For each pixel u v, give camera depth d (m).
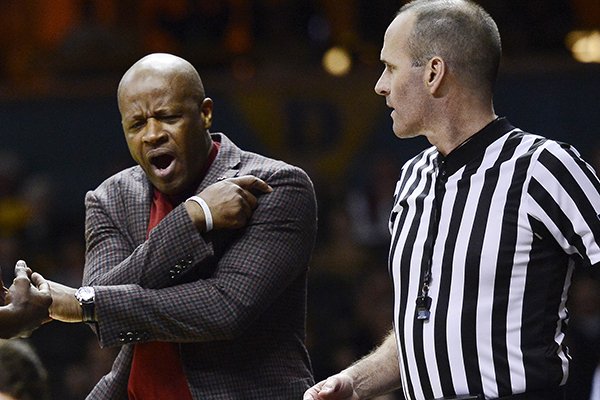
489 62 9.08
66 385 21.62
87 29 31.94
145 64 9.52
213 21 32.81
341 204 26.78
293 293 9.88
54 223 27.45
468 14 9.10
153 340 9.21
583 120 27.73
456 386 8.72
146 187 9.95
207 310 9.15
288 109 28.55
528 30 30.73
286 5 32.44
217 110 28.70
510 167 8.77
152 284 9.24
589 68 27.78
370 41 31.64
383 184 26.44
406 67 9.13
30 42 35.81
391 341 9.99
